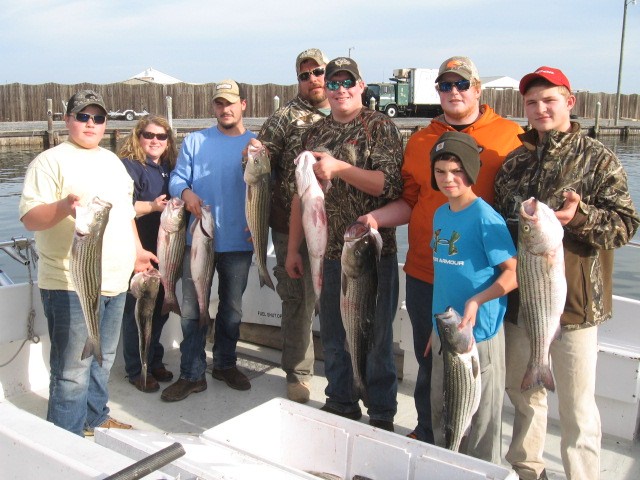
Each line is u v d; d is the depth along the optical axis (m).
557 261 2.88
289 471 2.53
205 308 4.64
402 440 2.75
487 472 2.50
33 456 2.44
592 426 3.21
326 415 2.96
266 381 4.99
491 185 3.53
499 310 3.15
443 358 3.02
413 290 3.77
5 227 13.66
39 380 4.76
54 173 3.62
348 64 3.85
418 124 29.64
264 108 37.66
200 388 4.77
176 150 5.21
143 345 4.38
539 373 3.02
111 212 3.84
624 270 10.47
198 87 36.22
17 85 33.97
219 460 2.59
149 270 4.38
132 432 2.77
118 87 35.16
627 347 4.15
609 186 3.02
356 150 3.88
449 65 3.58
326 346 4.25
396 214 3.79
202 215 4.50
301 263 4.43
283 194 4.69
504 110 39.28
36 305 4.61
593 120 42.66
